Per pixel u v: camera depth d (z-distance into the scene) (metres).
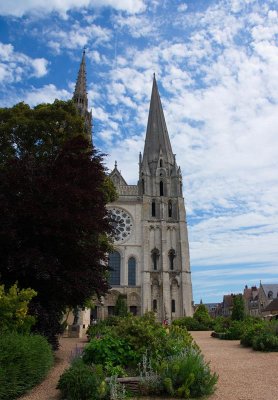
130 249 81.94
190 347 14.75
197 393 11.34
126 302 75.50
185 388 11.19
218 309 153.25
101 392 10.59
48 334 18.25
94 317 75.50
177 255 82.31
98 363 13.19
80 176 20.70
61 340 33.38
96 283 19.73
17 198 18.64
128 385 11.64
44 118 31.61
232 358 20.22
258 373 15.33
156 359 13.34
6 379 10.30
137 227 83.75
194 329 57.62
